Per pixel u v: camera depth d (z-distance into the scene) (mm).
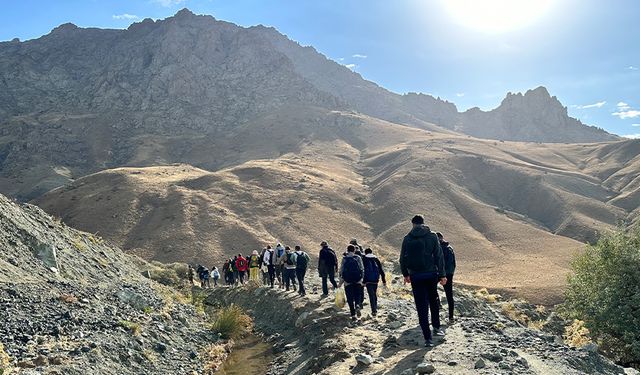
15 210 19312
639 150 177875
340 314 14531
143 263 33656
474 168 159625
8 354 9547
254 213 108000
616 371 9727
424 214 113750
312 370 10539
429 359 8562
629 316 24484
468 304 22469
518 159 182625
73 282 16250
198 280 43625
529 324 24703
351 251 14406
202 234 92312
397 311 15578
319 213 112688
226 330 17891
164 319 16438
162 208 105438
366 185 149875
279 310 20141
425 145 199125
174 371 12383
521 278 71562
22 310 11852
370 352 10156
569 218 121250
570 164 186125
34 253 16453
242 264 30375
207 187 125562
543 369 8141
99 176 132000
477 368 7801
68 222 101062
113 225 97688
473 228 109938
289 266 22688
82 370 9766
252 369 13422
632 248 28406
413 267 9203
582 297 29031
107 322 13188
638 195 133500
